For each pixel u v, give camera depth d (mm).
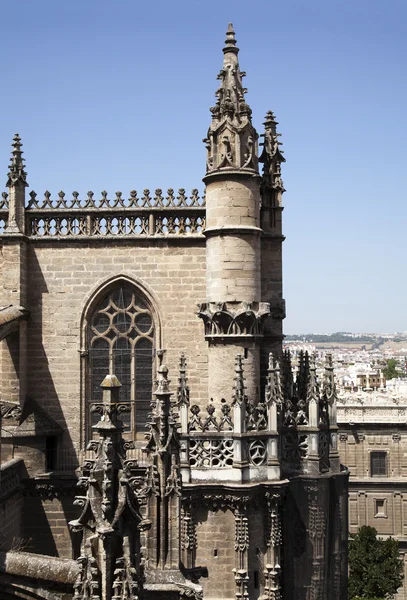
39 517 35062
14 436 34531
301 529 31812
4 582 21938
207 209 33594
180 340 35500
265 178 35688
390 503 85938
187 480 29922
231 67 33531
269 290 35438
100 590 16766
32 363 36062
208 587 30000
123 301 36281
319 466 32219
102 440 17250
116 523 16875
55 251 36188
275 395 31062
